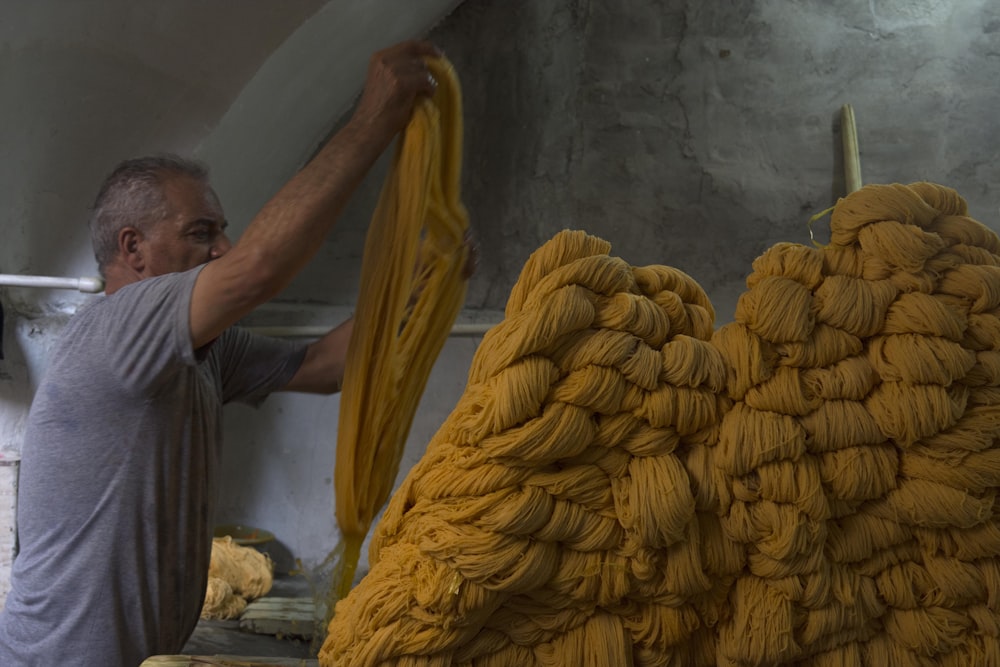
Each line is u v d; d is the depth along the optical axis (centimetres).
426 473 65
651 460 64
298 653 212
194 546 135
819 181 293
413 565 63
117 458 125
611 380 63
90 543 125
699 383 65
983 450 65
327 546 281
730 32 291
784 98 292
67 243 223
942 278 68
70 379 125
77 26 190
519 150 293
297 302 290
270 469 283
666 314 69
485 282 294
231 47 206
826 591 64
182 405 131
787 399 64
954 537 66
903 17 288
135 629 128
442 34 292
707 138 293
